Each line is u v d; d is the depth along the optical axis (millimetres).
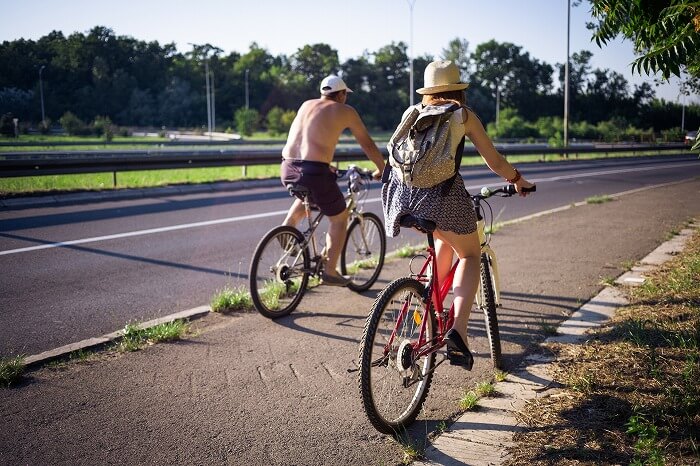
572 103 138125
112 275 7316
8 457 3391
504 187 4375
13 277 7156
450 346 3576
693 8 4414
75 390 4207
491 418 3791
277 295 5930
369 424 3799
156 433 3658
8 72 129875
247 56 155000
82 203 13164
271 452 3475
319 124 5652
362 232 6770
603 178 23297
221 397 4121
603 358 4527
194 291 6711
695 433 3389
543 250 8539
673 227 10398
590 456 3273
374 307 3512
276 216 11727
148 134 90188
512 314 5781
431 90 3736
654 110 108500
